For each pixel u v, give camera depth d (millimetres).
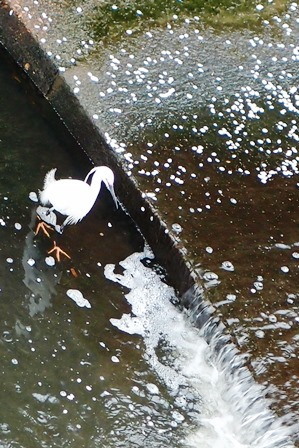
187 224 7242
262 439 6145
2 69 8531
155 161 7633
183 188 7500
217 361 6629
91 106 7859
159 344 6805
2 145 7891
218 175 7676
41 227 7348
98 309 6938
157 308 7039
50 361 6504
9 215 7359
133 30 8375
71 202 6957
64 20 8297
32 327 6691
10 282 6938
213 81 8312
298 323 6738
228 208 7441
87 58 8117
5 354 6465
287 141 8109
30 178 7680
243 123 8133
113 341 6758
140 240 7465
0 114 8156
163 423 6324
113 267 7242
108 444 6125
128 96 7984
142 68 8164
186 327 6922
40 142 8000
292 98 8461
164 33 8438
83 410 6273
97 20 8359
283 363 6453
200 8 8672
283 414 6125
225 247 7141
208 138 7926
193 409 6445
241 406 6359
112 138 7688
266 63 8586
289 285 6984
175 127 7914
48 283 7008
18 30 8336
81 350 6633
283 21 8875
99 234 7434
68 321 6805
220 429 6352
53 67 8086
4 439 5965
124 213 7617
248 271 7016
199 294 6852
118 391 6441
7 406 6156
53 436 6074
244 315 6723
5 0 8352
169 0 8641
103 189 7758
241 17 8758
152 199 7348
